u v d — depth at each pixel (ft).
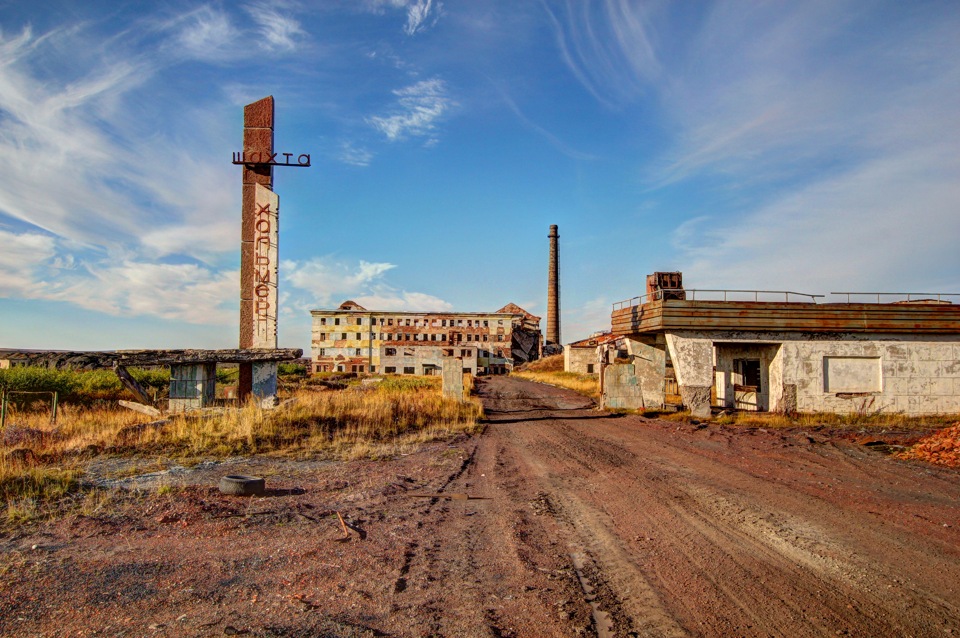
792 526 23.13
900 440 47.98
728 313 70.69
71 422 52.31
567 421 71.61
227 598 16.03
